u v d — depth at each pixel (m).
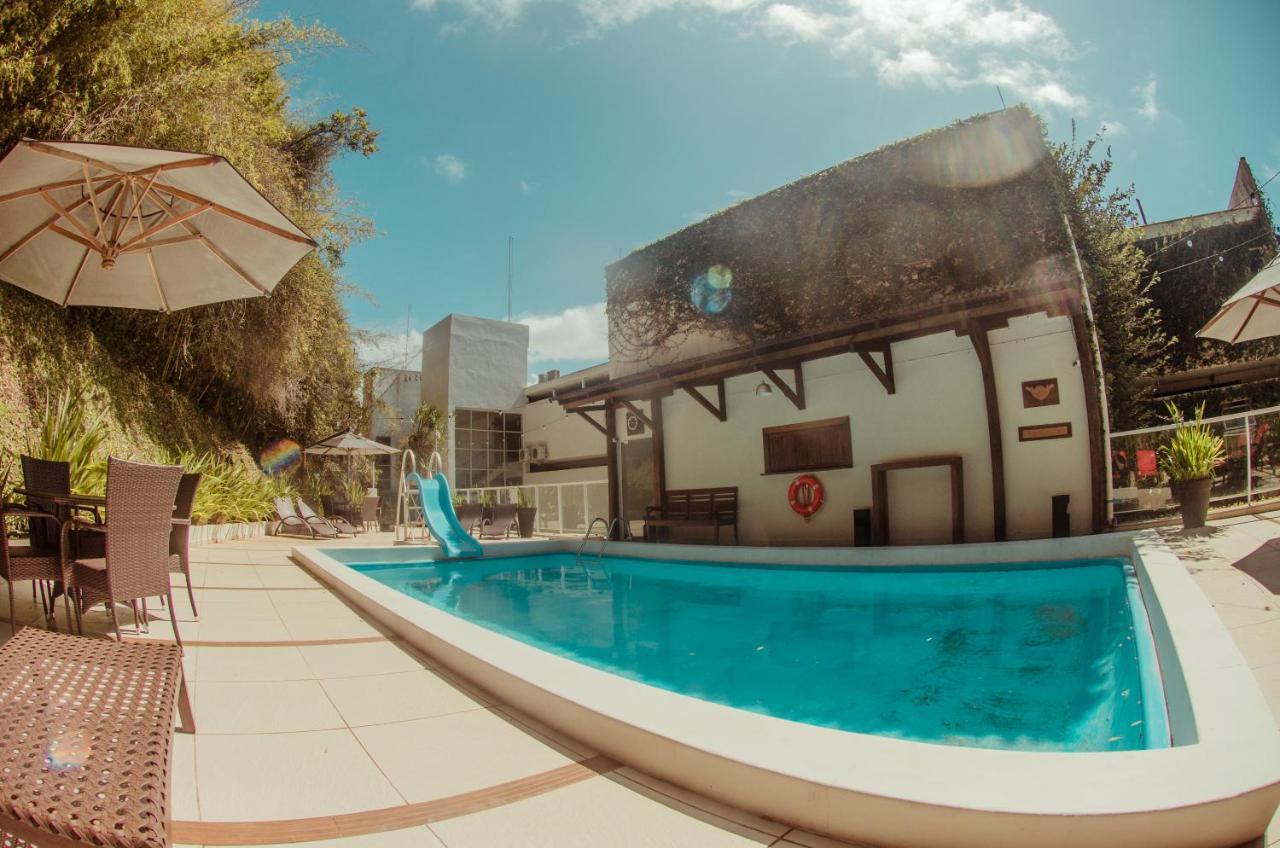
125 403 9.10
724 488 11.06
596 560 10.41
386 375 19.34
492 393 25.78
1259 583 4.18
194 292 5.15
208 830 1.71
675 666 4.43
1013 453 8.41
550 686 2.68
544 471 25.03
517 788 2.05
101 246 4.25
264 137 10.22
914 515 9.11
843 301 10.01
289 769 2.14
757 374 10.87
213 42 7.29
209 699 2.81
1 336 6.65
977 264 8.88
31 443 6.35
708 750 2.01
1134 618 4.34
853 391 9.74
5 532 3.21
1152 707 2.77
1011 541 7.70
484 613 6.45
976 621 5.22
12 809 0.94
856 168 10.09
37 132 5.55
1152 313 14.41
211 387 12.80
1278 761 1.76
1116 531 7.68
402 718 2.67
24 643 1.60
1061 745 2.77
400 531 14.41
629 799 1.99
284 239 4.60
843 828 1.74
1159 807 1.56
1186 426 7.70
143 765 1.20
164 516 3.46
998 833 1.59
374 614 4.71
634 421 13.08
